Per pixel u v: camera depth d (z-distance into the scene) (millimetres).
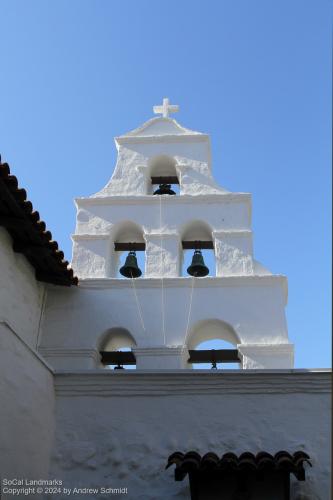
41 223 9805
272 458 7996
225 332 11484
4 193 8898
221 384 9312
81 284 11594
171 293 11430
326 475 8578
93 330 11070
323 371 9250
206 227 12711
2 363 7887
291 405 9156
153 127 14570
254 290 11414
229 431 8992
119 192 13266
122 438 9008
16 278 10273
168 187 13984
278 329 10945
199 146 14000
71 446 8992
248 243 12250
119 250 12859
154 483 8633
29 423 8406
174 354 10648
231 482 8070
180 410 9180
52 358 10781
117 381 9383
